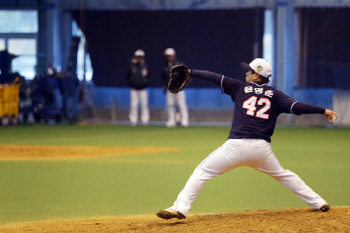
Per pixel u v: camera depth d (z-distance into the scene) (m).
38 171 32.56
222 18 76.06
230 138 17.69
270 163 17.83
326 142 52.75
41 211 21.31
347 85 74.44
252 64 18.81
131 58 78.50
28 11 81.50
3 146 46.12
